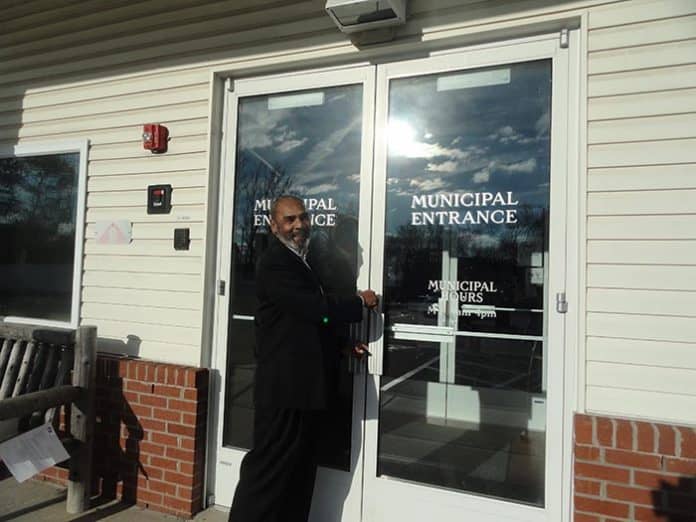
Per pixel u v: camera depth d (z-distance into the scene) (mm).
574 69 2475
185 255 3230
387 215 2797
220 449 3088
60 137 3723
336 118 2975
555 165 2482
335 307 2420
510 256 2559
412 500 2637
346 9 2615
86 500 3080
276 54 3035
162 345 3266
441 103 2734
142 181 3404
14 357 3285
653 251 2246
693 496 2061
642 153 2283
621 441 2168
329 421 2822
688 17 2254
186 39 3303
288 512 2570
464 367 2617
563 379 2404
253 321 3094
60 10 3752
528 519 2422
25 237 3877
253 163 3166
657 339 2221
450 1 2654
